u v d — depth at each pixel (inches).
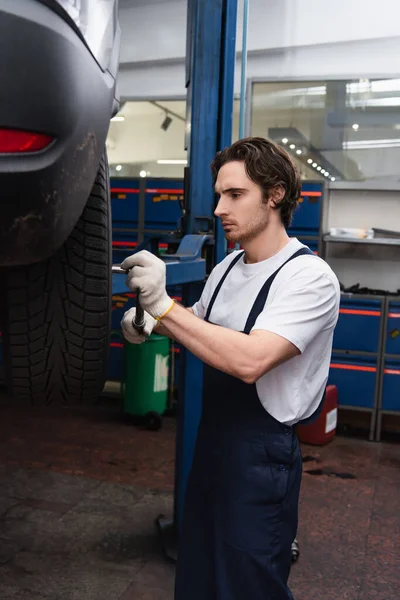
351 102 203.2
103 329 58.6
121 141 227.6
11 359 58.2
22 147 39.6
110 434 172.9
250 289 60.2
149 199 200.4
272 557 59.3
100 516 120.3
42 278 55.6
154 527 116.3
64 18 41.2
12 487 133.3
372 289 202.4
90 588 94.9
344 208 205.5
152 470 146.9
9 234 41.6
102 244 57.2
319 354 59.9
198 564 62.9
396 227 202.5
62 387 60.3
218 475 60.3
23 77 38.3
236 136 210.1
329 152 207.0
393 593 98.1
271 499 58.9
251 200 57.3
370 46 197.3
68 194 44.6
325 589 98.6
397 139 201.3
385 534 118.8
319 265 57.8
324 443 174.7
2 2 37.3
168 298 51.9
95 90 46.1
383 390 179.6
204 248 100.9
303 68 203.0
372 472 154.1
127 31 219.9
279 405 58.8
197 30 98.7
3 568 99.4
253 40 205.6
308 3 200.2
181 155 223.0
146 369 177.8
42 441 164.9
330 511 128.8
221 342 51.8
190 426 103.5
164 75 218.4
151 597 93.2
